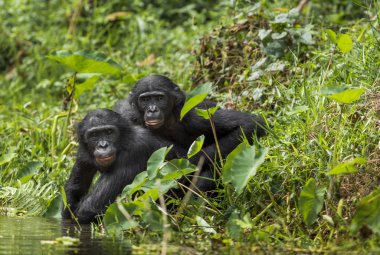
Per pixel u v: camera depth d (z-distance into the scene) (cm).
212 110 1320
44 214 1532
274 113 1580
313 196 1198
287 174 1336
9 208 1571
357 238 1154
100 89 2181
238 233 1200
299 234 1223
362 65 1527
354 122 1399
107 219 1249
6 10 2792
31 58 2561
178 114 1588
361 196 1238
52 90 2409
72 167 1647
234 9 2019
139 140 1491
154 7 2800
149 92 1591
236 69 1856
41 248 1138
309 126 1400
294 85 1586
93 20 2658
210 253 1108
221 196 1360
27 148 1811
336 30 1939
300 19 1950
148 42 2431
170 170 1299
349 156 1287
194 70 1936
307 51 1802
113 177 1460
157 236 1226
